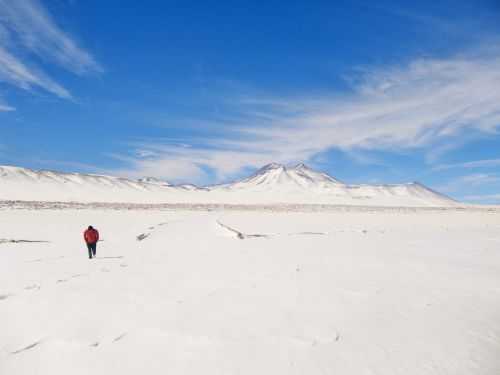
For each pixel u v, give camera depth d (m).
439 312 9.05
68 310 8.53
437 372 6.02
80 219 44.28
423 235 30.66
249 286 10.87
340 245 22.84
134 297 9.59
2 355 6.41
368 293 10.44
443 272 14.25
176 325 7.56
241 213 68.00
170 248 21.03
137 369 5.86
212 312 8.38
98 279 11.91
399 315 8.63
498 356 6.72
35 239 25.52
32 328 7.52
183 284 11.12
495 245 23.80
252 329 7.40
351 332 7.45
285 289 10.55
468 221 53.25
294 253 18.73
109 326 7.53
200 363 6.03
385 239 26.94
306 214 66.56
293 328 7.51
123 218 48.41
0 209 54.84
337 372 5.85
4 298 9.81
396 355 6.53
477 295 10.86
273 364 6.03
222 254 18.27
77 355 6.33
